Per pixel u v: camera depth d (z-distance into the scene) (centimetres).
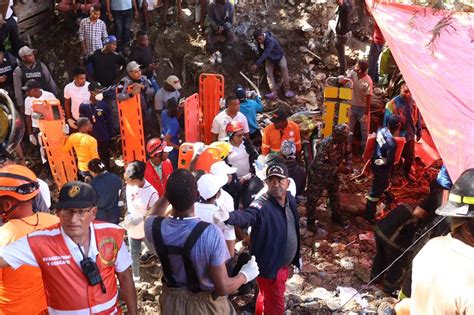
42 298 381
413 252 593
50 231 344
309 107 1101
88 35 1054
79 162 793
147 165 693
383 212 852
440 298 280
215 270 362
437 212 304
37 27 1190
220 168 588
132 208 630
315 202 768
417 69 625
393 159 771
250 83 1123
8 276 362
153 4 1223
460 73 616
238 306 617
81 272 341
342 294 642
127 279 371
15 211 389
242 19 1206
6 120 585
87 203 334
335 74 1152
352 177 944
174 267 371
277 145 802
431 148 976
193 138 899
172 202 366
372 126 1032
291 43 1180
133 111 870
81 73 923
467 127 533
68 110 938
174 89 965
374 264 653
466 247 287
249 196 696
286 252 518
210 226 367
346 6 1034
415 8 765
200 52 1155
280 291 530
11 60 988
